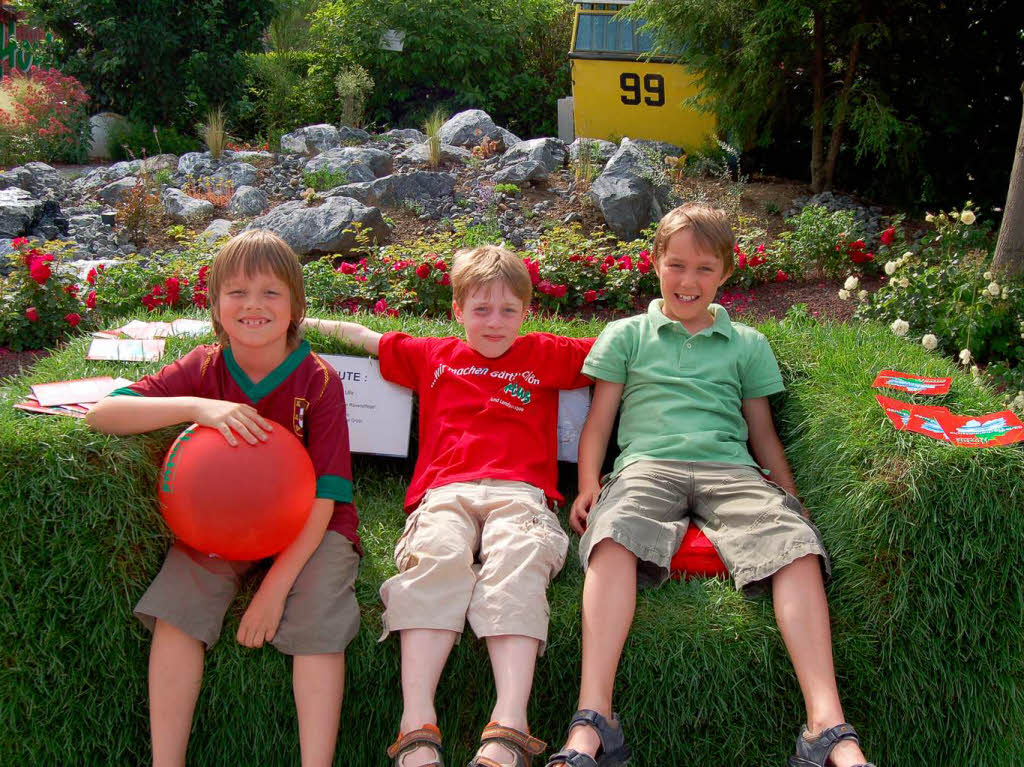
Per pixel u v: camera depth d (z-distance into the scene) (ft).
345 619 7.06
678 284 8.95
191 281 15.67
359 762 7.27
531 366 9.20
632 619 7.21
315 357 8.17
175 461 6.98
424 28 34.04
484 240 18.33
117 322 10.99
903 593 7.10
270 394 7.81
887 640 7.14
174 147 30.14
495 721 6.42
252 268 7.48
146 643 7.16
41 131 28.71
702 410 8.86
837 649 7.16
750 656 7.07
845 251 17.53
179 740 6.77
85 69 31.73
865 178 23.35
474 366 9.09
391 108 35.58
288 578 7.11
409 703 6.57
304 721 6.76
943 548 7.07
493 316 8.70
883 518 7.18
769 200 22.49
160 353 9.14
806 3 20.33
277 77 33.42
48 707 6.96
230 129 32.73
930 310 13.76
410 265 15.90
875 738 7.23
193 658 6.91
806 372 9.34
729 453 8.64
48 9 31.81
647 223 20.59
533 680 7.23
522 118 35.73
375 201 21.72
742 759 7.17
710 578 7.83
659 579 7.70
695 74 23.26
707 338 9.23
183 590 6.97
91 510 6.84
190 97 31.65
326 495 7.48
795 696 7.13
